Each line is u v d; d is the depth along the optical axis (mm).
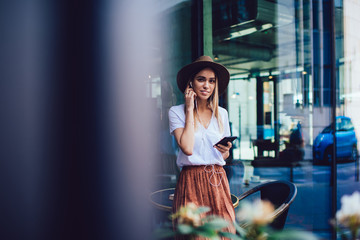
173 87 3121
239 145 5047
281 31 4473
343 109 3201
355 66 3197
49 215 1845
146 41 2742
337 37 3166
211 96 1558
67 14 1933
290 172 3875
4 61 1651
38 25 1767
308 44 3447
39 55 1789
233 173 3832
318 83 3324
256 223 704
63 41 1891
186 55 3209
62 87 1914
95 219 2035
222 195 1466
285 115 4297
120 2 2385
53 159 1867
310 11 3359
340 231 761
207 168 1462
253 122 5039
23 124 1740
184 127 1439
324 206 3152
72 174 1990
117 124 2420
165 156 2977
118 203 2234
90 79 2145
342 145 3205
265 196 2240
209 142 1475
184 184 1461
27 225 1754
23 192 1757
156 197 2301
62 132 1921
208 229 716
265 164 4520
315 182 3324
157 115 2918
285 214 1848
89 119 2123
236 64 5320
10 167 1702
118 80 2396
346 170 3229
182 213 780
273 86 4723
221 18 3721
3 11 1630
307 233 671
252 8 4391
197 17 3223
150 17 2762
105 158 2260
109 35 2293
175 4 3059
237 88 5285
